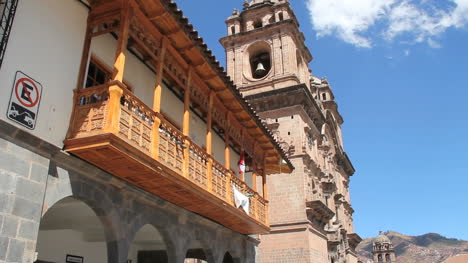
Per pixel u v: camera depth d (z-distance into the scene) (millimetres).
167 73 12023
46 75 8891
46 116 8703
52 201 8578
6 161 7723
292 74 36344
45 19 9117
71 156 9086
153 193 11742
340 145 55750
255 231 17609
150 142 10031
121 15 9969
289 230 31281
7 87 7949
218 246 15930
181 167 11297
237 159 19906
